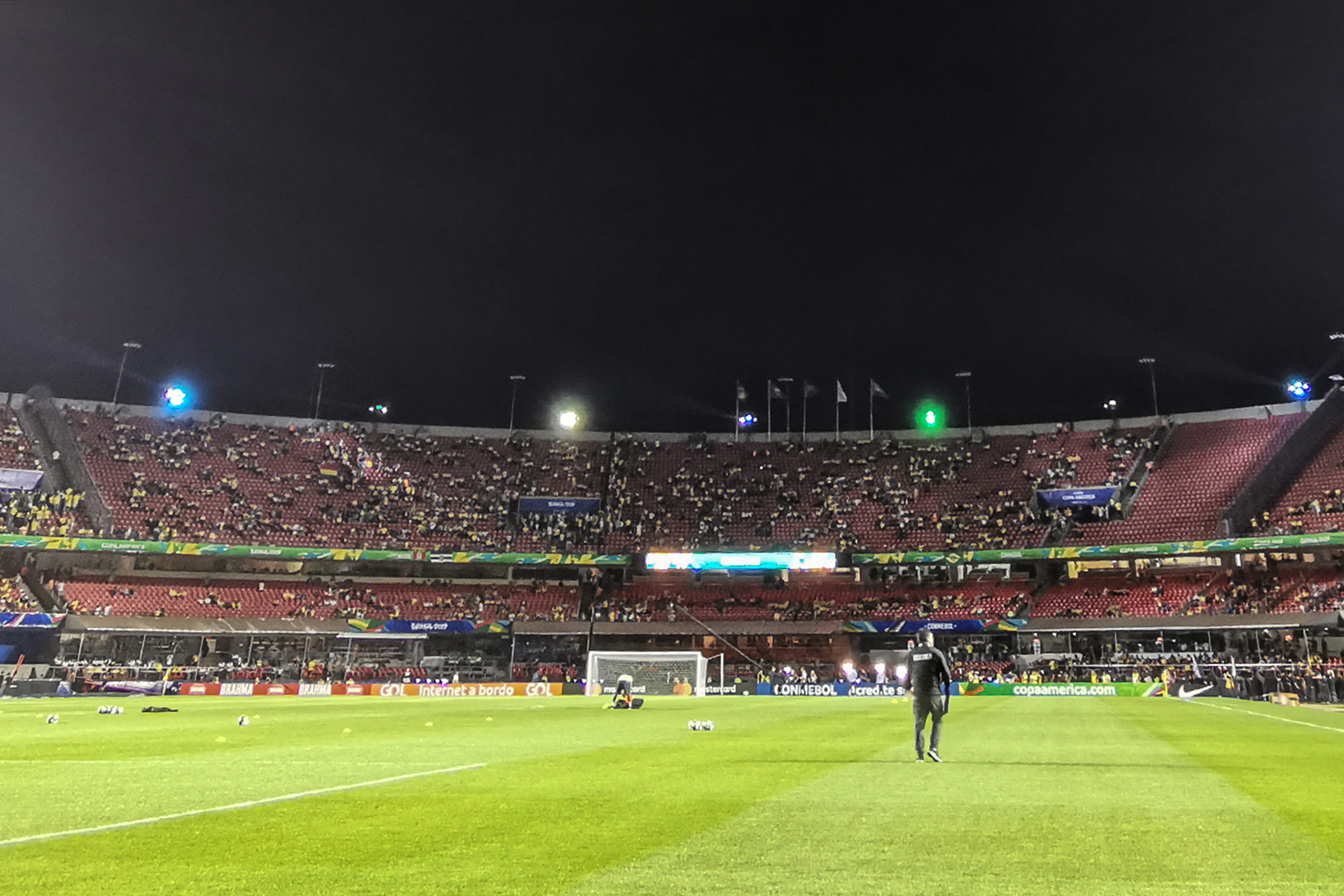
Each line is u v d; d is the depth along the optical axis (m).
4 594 58.69
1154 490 70.50
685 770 12.52
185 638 62.72
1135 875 6.14
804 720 26.83
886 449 83.56
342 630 62.34
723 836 7.48
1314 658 55.34
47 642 58.66
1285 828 7.90
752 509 77.56
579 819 8.30
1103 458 75.94
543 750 15.95
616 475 82.19
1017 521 71.25
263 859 6.55
